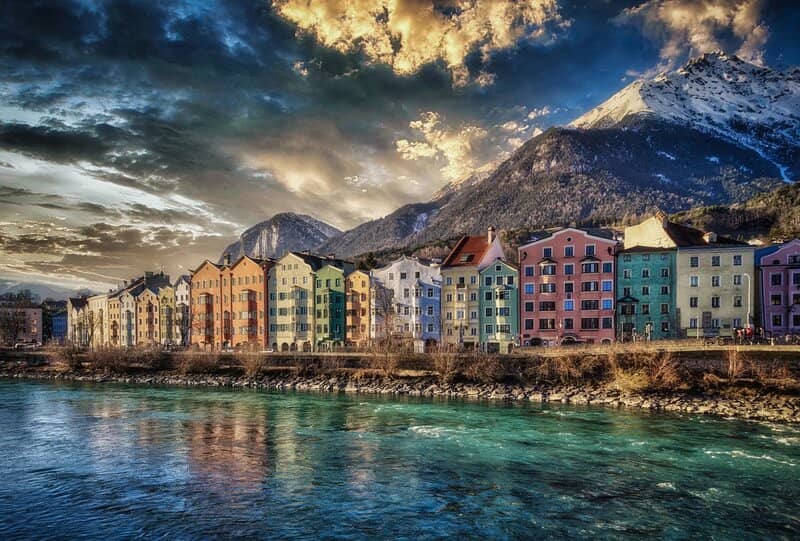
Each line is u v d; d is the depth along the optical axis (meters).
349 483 36.72
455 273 103.94
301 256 123.38
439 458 42.22
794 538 28.08
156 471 39.50
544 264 96.69
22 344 169.50
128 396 76.44
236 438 49.19
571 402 67.19
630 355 72.69
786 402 61.22
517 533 28.94
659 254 91.19
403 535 28.86
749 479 36.59
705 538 28.16
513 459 41.75
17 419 58.81
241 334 127.38
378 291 108.81
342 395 75.94
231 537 28.84
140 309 159.00
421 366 84.06
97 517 31.42
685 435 48.91
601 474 37.94
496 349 98.75
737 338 76.69
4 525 30.52
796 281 86.88
